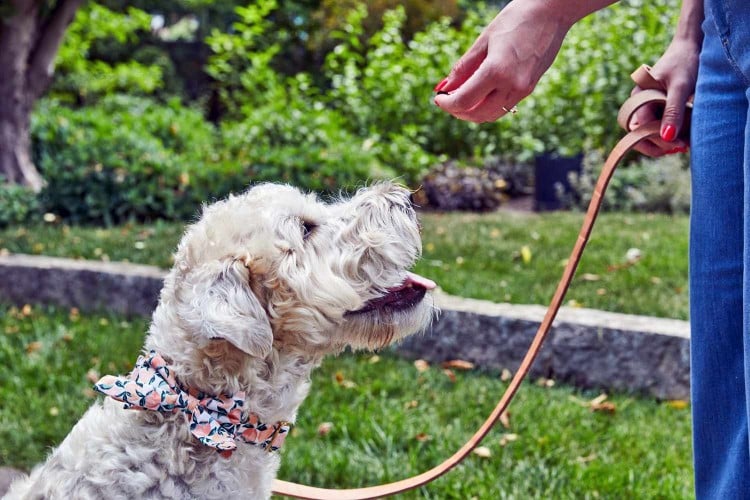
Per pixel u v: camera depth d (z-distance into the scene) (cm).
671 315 200
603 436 159
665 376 182
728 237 79
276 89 507
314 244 92
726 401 81
